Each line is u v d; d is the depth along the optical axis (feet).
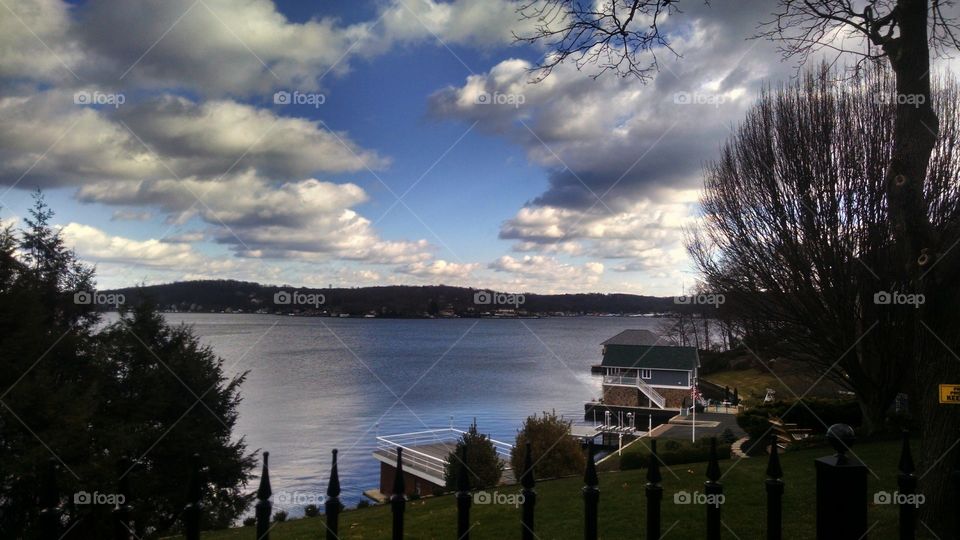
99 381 67.21
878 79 62.59
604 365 200.03
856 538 10.89
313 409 175.42
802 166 65.72
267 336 488.02
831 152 64.59
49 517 9.46
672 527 29.94
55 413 55.06
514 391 224.74
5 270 58.75
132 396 72.18
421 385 236.22
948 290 21.54
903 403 67.36
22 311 58.34
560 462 68.85
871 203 62.03
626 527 31.48
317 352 370.12
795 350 78.33
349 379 246.47
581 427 155.43
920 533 21.81
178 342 82.07
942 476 21.52
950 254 21.42
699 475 46.68
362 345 457.27
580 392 223.51
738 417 77.51
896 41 23.82
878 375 67.46
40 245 74.49
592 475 11.91
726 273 80.89
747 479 42.14
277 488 95.96
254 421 155.43
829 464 11.07
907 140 22.71
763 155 69.36
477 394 214.48
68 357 66.80
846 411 79.36
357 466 111.45
